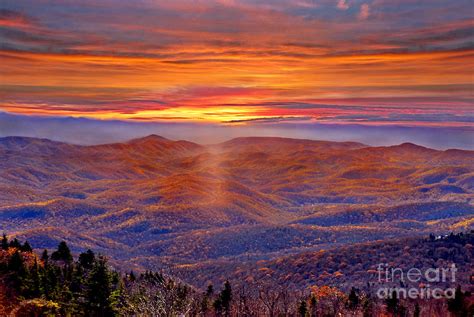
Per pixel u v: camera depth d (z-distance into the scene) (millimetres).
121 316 63906
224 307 87688
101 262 71188
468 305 94625
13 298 69938
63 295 71188
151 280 75875
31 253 103562
